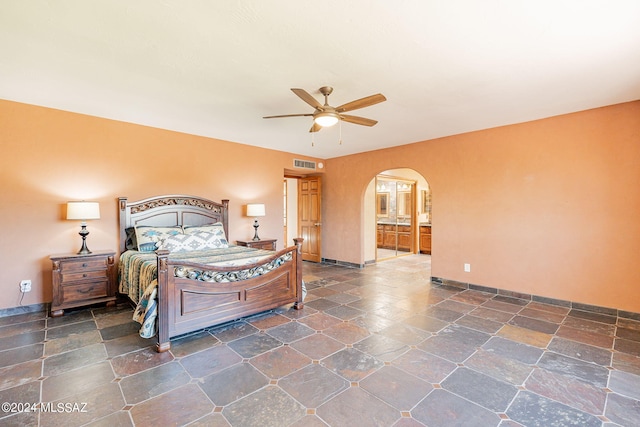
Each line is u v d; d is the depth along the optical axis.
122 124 4.17
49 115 3.65
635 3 1.76
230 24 1.99
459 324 3.28
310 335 2.99
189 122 4.19
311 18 1.93
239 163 5.45
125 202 4.15
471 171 4.61
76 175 3.83
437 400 1.99
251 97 3.26
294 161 6.36
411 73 2.68
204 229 4.55
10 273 3.46
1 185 3.39
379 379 2.23
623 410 1.89
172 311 2.72
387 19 1.93
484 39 2.15
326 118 2.84
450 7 1.81
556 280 3.89
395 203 8.25
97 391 2.07
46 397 2.00
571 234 3.77
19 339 2.87
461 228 4.75
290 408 1.91
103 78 2.81
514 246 4.22
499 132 4.31
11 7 1.80
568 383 2.19
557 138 3.84
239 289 3.19
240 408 1.90
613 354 2.61
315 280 5.29
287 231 8.45
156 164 4.48
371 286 4.89
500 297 4.26
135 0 1.74
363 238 6.39
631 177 3.38
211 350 2.67
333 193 6.87
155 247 4.00
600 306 3.60
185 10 1.84
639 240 3.36
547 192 3.93
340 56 2.40
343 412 1.87
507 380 2.22
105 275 3.77
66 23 1.97
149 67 2.59
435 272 5.10
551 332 3.07
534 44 2.21
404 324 3.28
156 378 2.23
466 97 3.23
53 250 3.70
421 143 5.21
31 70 2.65
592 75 2.71
